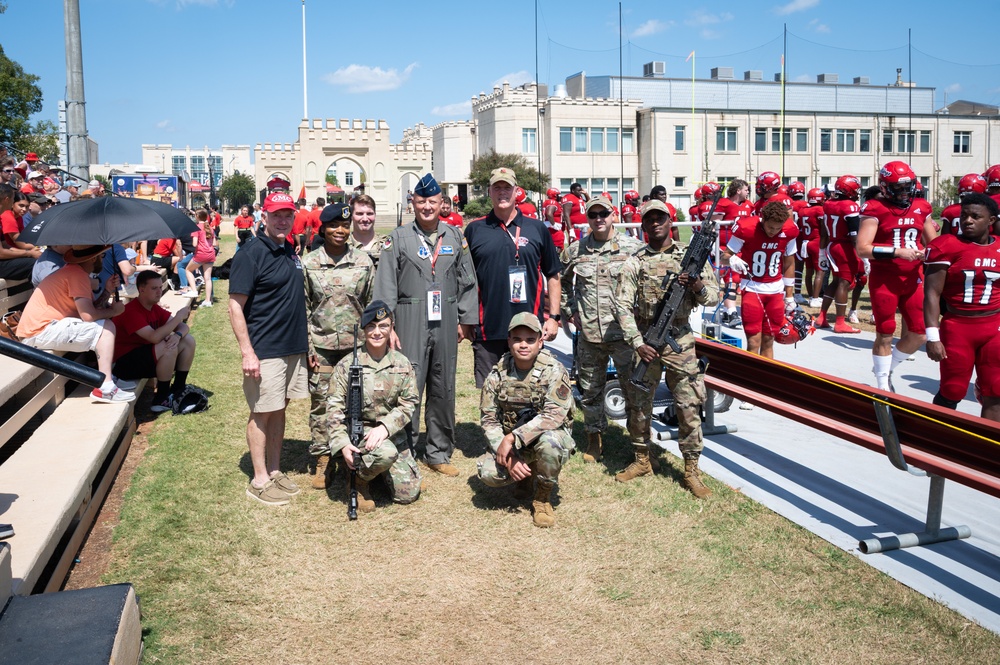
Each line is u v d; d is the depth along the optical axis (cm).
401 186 6034
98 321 643
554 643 381
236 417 745
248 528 500
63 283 634
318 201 1877
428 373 598
